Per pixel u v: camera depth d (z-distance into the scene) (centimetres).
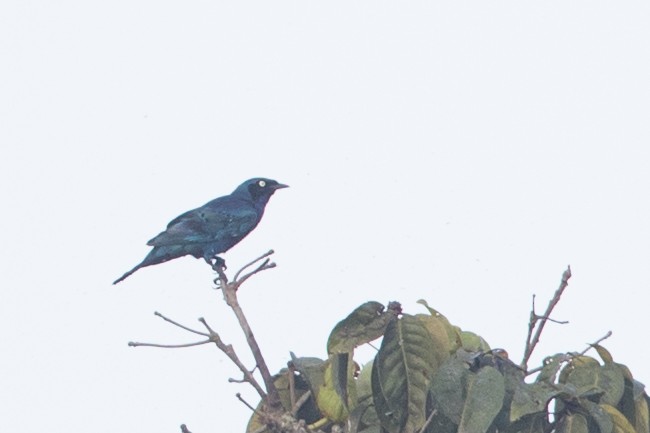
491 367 1139
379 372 1190
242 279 1205
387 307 1222
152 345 1155
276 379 1302
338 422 1259
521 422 1158
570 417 1162
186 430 1109
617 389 1198
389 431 1184
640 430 1238
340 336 1214
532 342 1208
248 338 1176
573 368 1229
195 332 1160
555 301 1216
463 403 1141
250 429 1265
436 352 1202
